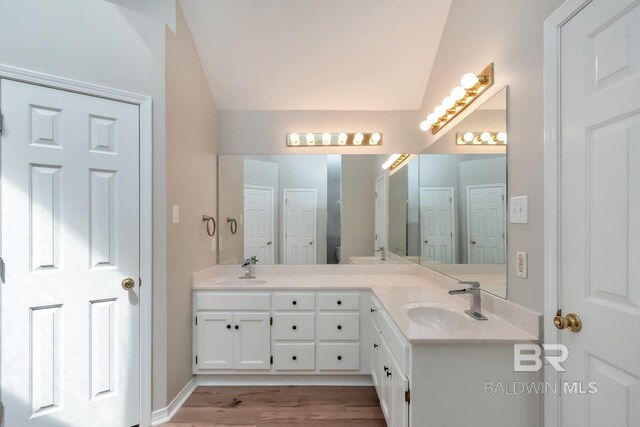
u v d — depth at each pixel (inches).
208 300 85.9
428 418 47.8
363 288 86.4
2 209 55.5
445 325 62.1
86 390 61.9
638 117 33.5
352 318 86.5
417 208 100.7
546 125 45.3
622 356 35.0
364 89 100.7
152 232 69.3
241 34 87.7
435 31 86.8
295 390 84.2
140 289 67.5
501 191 57.2
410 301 67.7
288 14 84.4
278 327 86.5
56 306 59.6
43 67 58.3
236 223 105.4
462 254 71.4
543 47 46.2
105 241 64.1
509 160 55.1
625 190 34.9
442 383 47.9
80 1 62.2
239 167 105.6
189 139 83.9
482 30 64.9
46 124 58.7
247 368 85.9
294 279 98.0
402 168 105.3
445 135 81.3
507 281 55.3
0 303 55.3
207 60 92.3
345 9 83.4
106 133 64.3
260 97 102.7
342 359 86.2
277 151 106.2
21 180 56.7
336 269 105.8
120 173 65.7
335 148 106.7
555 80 44.0
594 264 38.6
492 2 60.9
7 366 55.8
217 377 87.7
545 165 45.6
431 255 89.6
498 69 58.9
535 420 47.5
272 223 106.3
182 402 78.1
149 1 76.9
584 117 39.8
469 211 68.7
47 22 59.0
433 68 93.6
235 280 96.1
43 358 58.4
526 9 50.4
